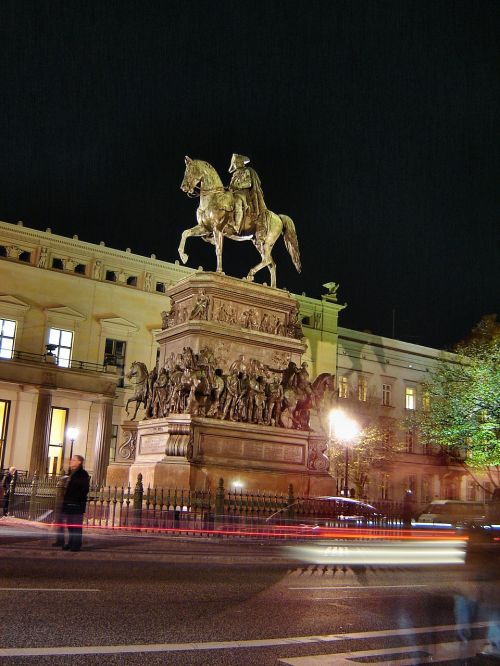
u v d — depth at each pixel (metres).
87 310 51.19
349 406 60.34
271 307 24.27
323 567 14.33
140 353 52.84
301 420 23.72
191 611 8.38
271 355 23.69
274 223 25.36
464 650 7.07
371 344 64.00
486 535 21.98
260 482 21.53
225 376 22.39
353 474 52.09
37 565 11.59
